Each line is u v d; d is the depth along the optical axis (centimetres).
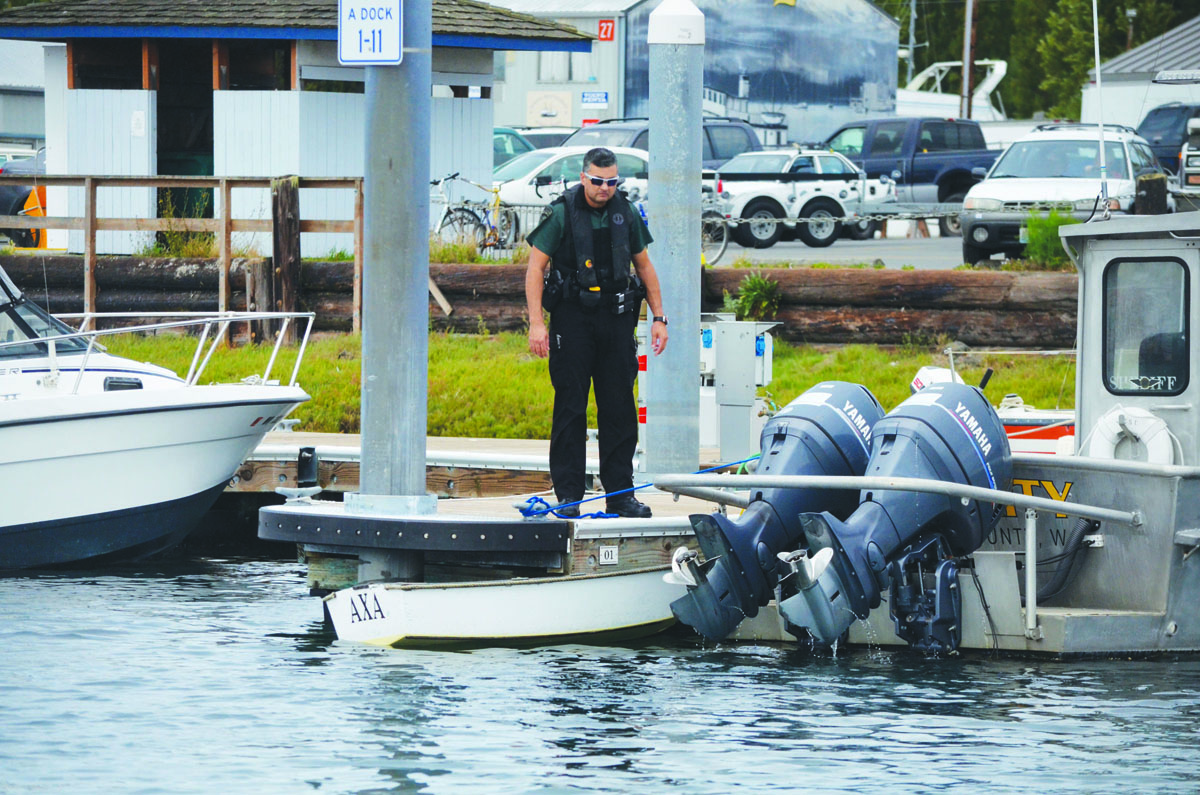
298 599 4072
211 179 6994
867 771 2567
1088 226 3666
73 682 3102
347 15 3394
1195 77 12456
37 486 4447
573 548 3538
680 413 4088
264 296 6925
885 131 13275
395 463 3525
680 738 2756
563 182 9625
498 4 14162
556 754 2653
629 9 13775
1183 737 2778
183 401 4503
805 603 3303
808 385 5862
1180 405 3644
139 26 7994
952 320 6253
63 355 4706
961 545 3488
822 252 10300
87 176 7081
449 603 3425
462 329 6900
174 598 4078
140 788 2455
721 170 11038
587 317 3538
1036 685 3177
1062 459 3547
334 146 8144
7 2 19238
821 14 15000
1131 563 3522
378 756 2633
